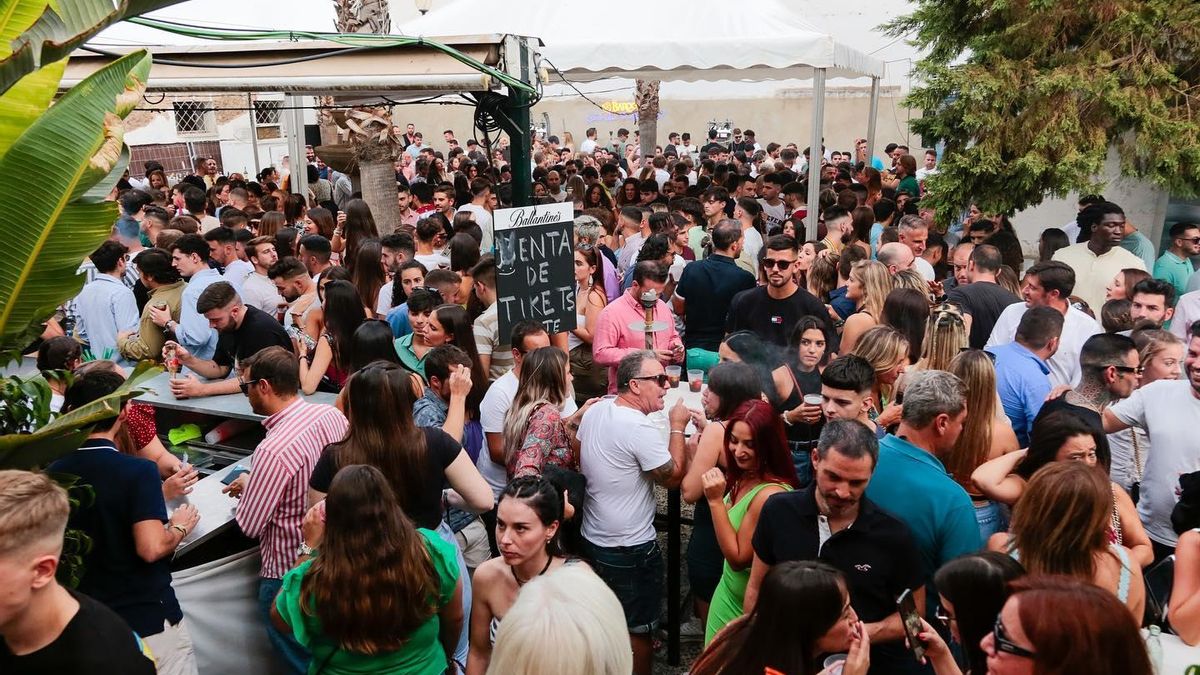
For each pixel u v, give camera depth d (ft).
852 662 7.94
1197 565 9.90
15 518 7.34
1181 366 15.61
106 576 10.94
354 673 9.98
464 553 14.82
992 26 26.76
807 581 7.91
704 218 33.22
